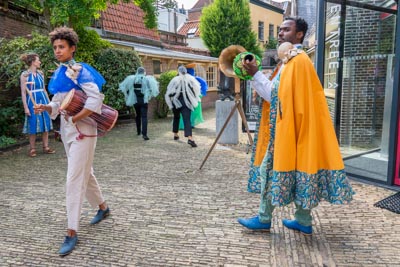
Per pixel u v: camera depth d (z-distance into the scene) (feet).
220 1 64.69
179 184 13.61
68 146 8.85
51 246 8.77
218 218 10.29
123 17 44.24
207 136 25.05
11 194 12.63
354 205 11.05
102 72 28.50
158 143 22.39
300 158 7.76
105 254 8.32
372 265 7.59
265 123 8.61
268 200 8.77
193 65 26.40
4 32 24.45
